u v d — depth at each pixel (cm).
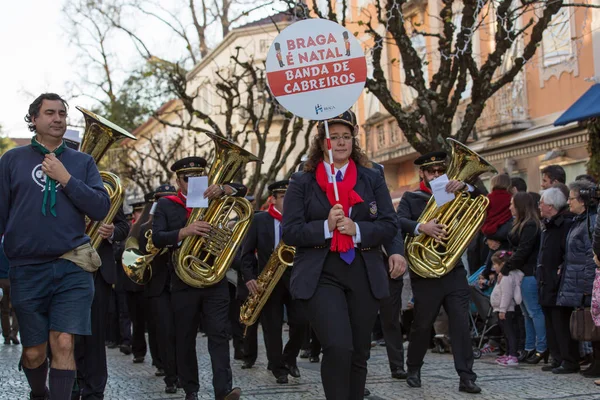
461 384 746
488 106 2147
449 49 1335
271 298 864
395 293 850
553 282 856
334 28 543
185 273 698
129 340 1259
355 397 523
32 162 542
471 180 781
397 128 2758
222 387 683
